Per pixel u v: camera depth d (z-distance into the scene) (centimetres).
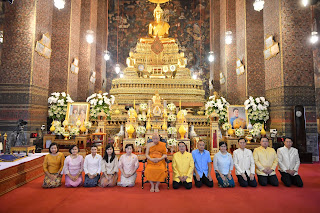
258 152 468
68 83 1006
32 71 741
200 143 462
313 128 747
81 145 755
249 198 378
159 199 373
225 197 384
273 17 822
